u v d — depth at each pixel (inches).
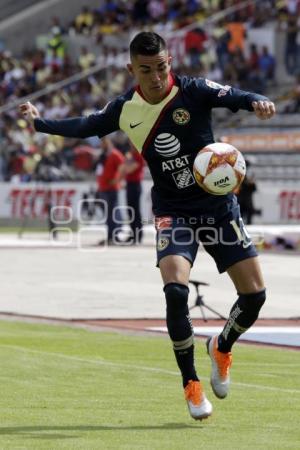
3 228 4192.9
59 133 1043.3
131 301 1951.3
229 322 1023.6
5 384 1165.7
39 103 4662.9
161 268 984.3
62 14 5600.4
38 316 1753.2
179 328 965.2
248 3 4697.3
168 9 5068.9
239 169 996.6
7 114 4613.7
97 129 1034.7
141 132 1012.5
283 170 4215.1
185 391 973.2
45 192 4156.0
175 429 948.0
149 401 1077.8
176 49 4574.3
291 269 2583.7
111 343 1476.4
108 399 1087.6
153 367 1286.9
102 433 930.1
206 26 4618.6
